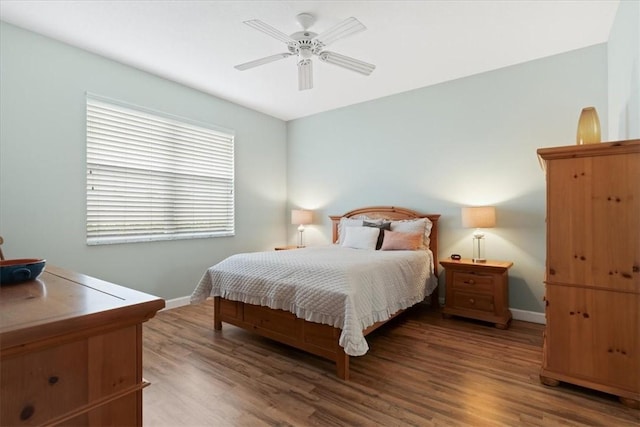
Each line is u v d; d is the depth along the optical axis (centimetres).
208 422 169
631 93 212
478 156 362
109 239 323
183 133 390
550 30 274
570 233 197
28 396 60
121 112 333
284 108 479
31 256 274
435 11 246
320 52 263
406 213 406
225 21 258
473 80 364
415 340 280
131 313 73
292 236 532
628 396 179
